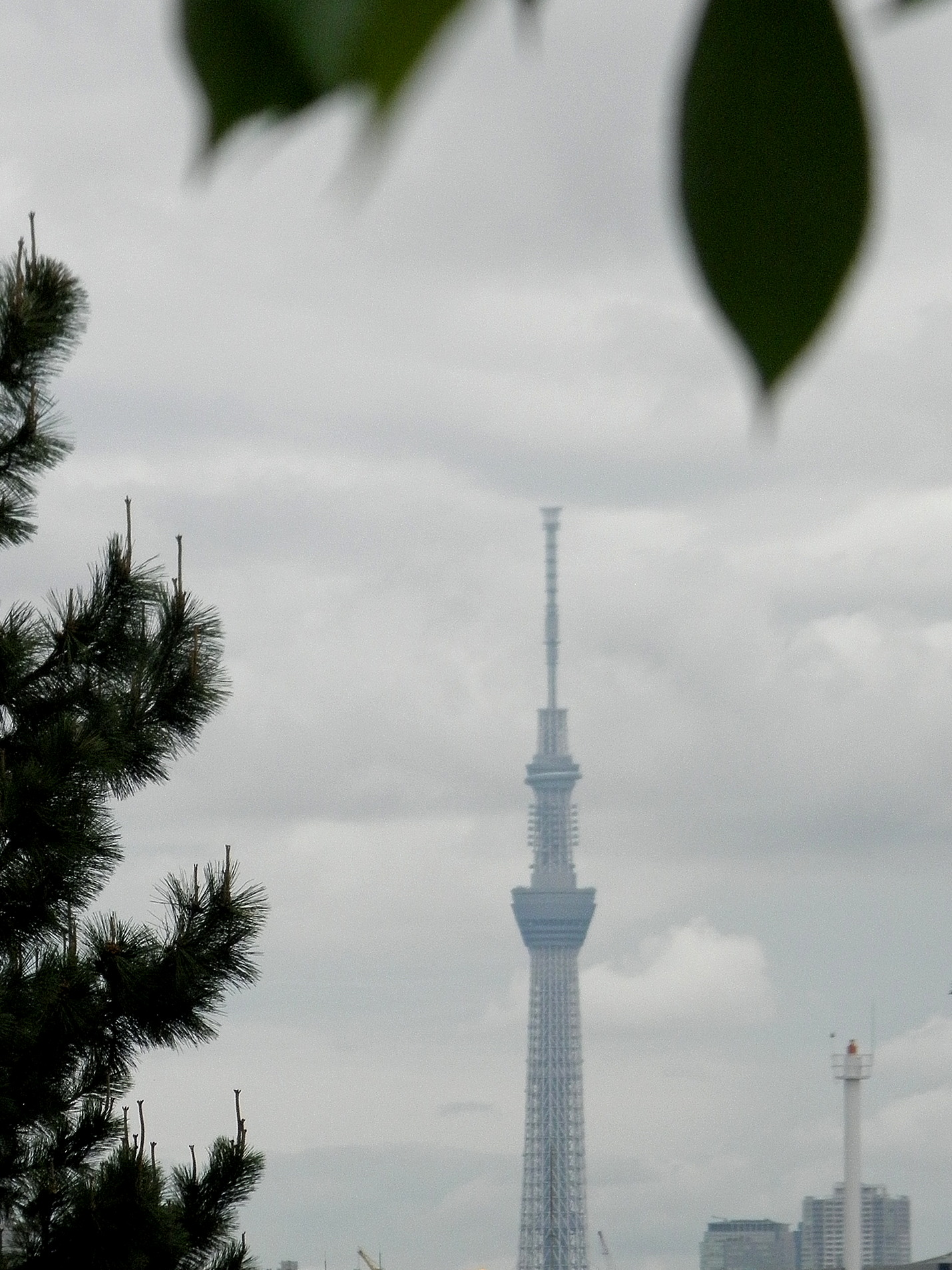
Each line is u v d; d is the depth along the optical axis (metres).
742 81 1.44
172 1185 30.84
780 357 1.40
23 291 32.22
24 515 32.97
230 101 1.30
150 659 33.62
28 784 30.09
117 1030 31.52
